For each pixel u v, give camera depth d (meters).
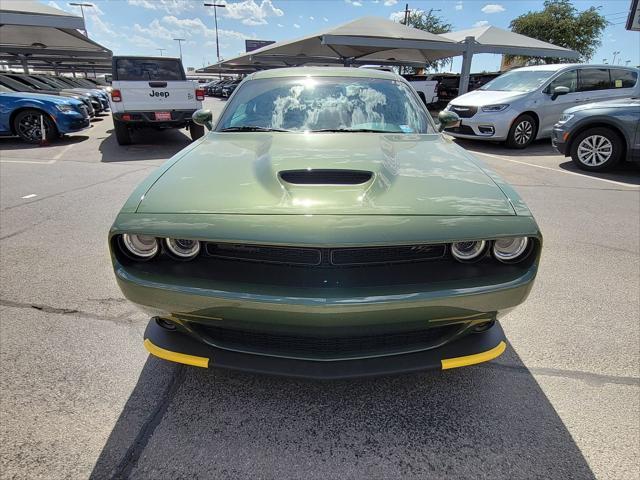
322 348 1.74
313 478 1.60
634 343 2.44
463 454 1.72
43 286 3.00
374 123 2.86
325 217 1.60
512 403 1.99
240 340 1.79
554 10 30.41
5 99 9.34
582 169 7.29
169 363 2.22
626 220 4.59
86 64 31.33
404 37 14.59
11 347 2.33
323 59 23.97
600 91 9.62
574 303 2.88
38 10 11.05
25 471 1.60
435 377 2.15
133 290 1.68
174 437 1.77
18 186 5.77
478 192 1.84
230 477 1.60
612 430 1.84
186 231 1.61
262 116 2.90
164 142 10.34
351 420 1.88
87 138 10.84
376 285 1.59
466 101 9.61
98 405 1.94
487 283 1.64
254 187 1.81
